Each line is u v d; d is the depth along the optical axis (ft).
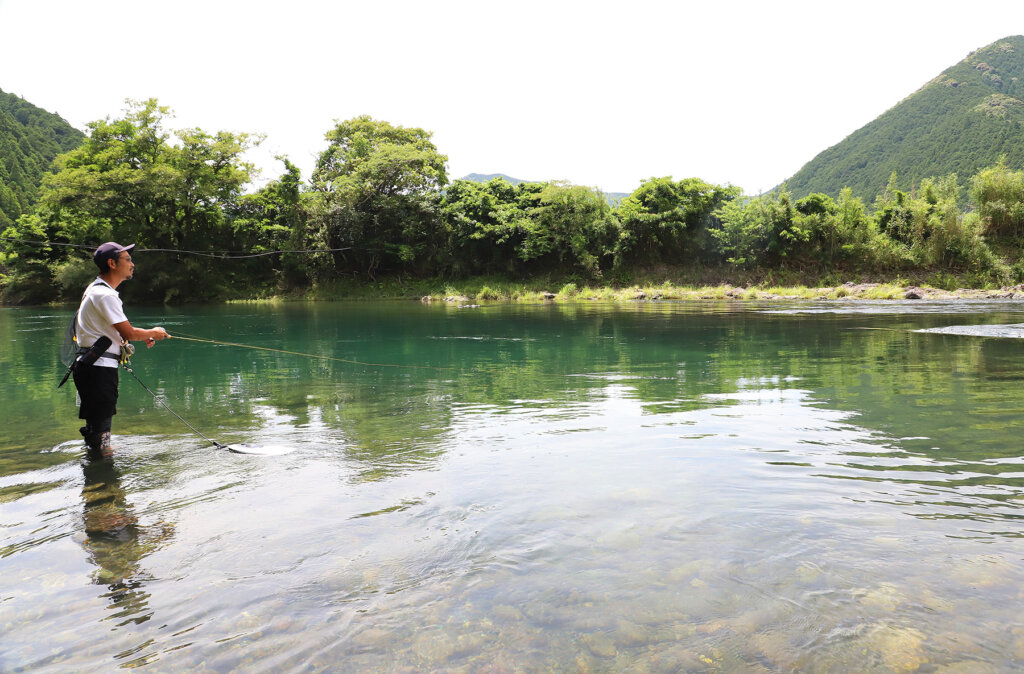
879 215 119.03
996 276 105.40
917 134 552.00
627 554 7.13
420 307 88.63
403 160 129.80
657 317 57.72
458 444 12.75
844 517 8.15
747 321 50.31
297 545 7.70
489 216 131.13
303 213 135.33
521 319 58.39
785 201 119.75
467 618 5.83
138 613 6.15
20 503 9.58
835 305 75.20
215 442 13.37
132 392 20.51
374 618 5.89
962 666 4.89
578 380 21.71
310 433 14.17
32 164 315.99
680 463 10.90
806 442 12.24
